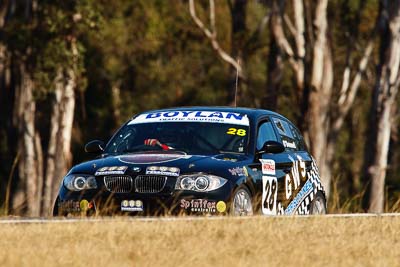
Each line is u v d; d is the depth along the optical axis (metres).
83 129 152.38
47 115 148.50
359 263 28.48
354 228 36.53
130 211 40.34
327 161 126.19
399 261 29.55
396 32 119.19
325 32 114.38
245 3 128.88
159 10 140.88
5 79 141.75
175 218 35.84
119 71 148.38
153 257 27.78
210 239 31.42
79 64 119.69
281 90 145.88
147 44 144.25
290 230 34.59
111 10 137.12
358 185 162.38
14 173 134.88
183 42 147.38
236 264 27.14
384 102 120.06
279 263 27.72
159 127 44.56
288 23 119.00
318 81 113.50
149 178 40.47
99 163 41.88
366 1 138.12
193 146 43.28
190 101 155.75
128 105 154.00
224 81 154.88
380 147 119.69
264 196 43.06
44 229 32.66
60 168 122.56
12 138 140.88
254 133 44.12
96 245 29.75
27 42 118.25
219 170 40.72
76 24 118.19
